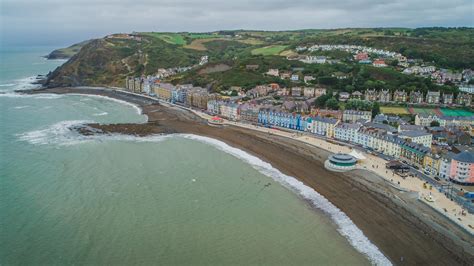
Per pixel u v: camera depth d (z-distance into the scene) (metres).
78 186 105.81
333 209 94.06
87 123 190.88
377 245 78.38
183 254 74.62
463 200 94.88
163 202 96.62
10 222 85.06
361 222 87.56
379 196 100.62
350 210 93.38
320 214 91.50
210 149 145.62
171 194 101.62
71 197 98.50
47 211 90.44
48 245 76.62
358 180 112.06
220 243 78.50
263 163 129.00
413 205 95.31
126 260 72.38
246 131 174.88
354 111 183.75
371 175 115.75
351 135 151.50
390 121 174.50
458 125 171.75
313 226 85.69
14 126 180.75
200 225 85.50
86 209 91.88
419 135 137.88
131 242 78.25
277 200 99.12
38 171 117.38
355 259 73.56
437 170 114.81
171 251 75.50
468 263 71.94
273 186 108.50
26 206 92.94
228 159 132.88
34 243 77.25
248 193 103.44
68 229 82.69
